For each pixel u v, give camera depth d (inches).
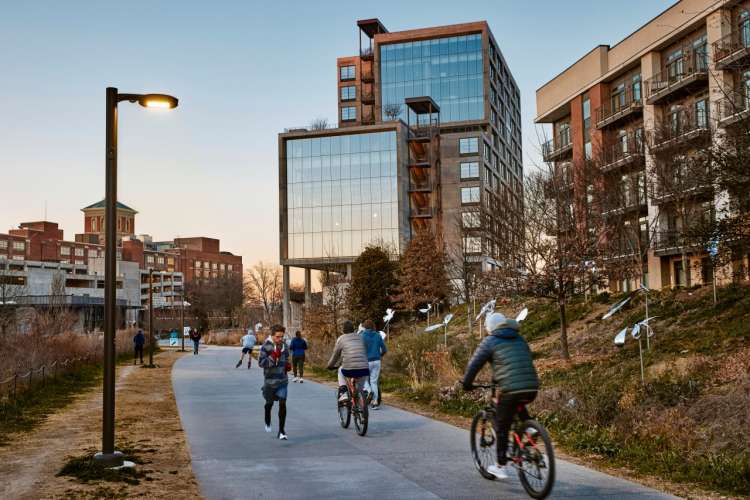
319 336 1808.6
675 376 534.9
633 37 1487.5
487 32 3671.3
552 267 784.3
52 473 308.3
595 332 885.2
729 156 592.7
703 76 1208.2
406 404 609.0
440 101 3678.6
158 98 341.7
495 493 272.5
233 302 4808.1
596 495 271.0
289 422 483.8
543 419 466.3
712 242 673.6
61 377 855.7
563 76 1785.2
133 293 5032.0
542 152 1034.1
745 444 339.3
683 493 283.0
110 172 331.9
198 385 810.8
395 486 284.8
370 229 3127.5
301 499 264.1
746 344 594.6
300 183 3216.0
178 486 284.8
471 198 3287.4
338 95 4210.1
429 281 1863.9
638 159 1059.9
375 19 3954.2
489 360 276.5
